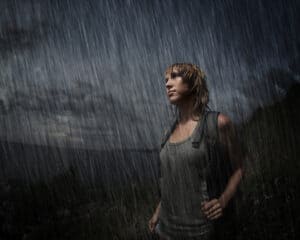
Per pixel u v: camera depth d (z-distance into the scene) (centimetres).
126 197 427
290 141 412
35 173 636
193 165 143
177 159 146
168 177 151
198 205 142
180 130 158
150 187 423
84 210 452
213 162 143
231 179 147
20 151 883
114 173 539
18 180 597
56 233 411
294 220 229
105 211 418
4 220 449
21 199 503
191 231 142
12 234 429
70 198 508
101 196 478
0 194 515
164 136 165
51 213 468
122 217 386
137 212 387
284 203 247
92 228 392
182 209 146
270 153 380
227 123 146
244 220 225
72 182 555
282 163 341
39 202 493
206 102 159
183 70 159
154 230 179
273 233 220
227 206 146
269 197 261
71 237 392
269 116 545
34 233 419
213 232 139
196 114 156
